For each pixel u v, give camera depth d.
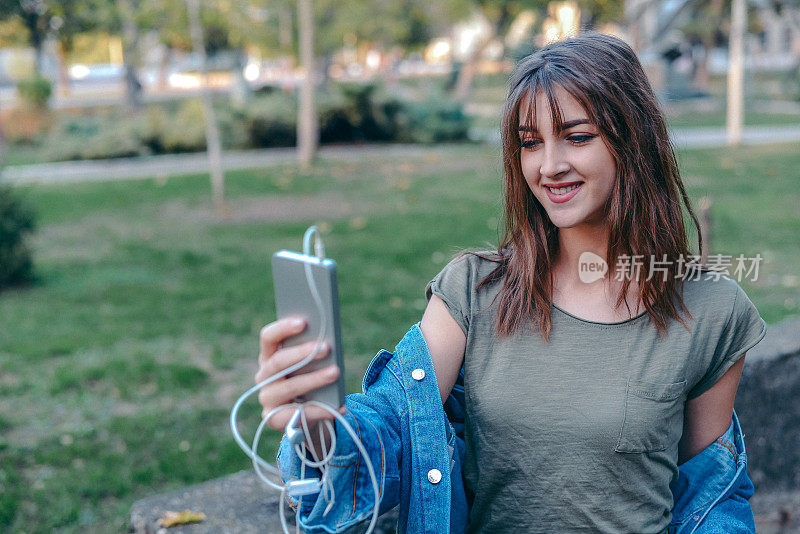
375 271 7.64
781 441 3.12
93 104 32.94
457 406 1.49
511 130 1.37
